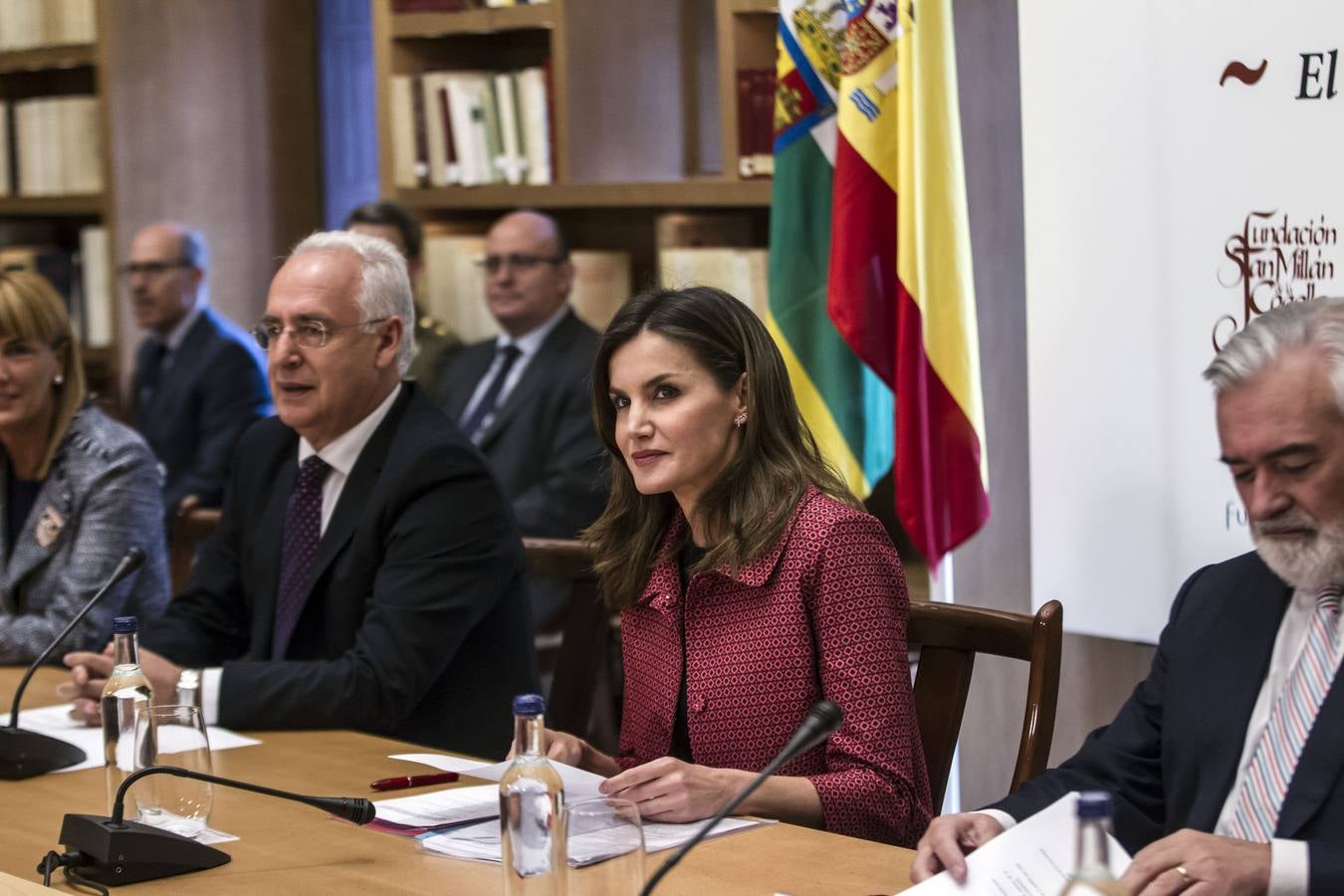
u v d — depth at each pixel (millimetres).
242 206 5832
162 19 5617
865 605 2129
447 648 2666
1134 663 3053
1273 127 2666
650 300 2248
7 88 6137
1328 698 1715
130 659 2004
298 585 2822
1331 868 1548
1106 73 2842
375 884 1734
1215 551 2783
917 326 3088
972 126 3264
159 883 1761
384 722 2600
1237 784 1802
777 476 2213
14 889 1718
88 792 2166
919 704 2309
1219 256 2746
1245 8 2676
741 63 4336
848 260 3193
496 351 4754
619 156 4793
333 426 2795
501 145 4781
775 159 3402
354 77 5980
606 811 1533
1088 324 2910
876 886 1689
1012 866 1633
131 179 5590
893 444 3467
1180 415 2809
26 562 3229
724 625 2217
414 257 4797
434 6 4863
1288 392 1681
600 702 3678
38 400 3221
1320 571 1708
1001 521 3295
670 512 2346
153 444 5328
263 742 2469
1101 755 1959
